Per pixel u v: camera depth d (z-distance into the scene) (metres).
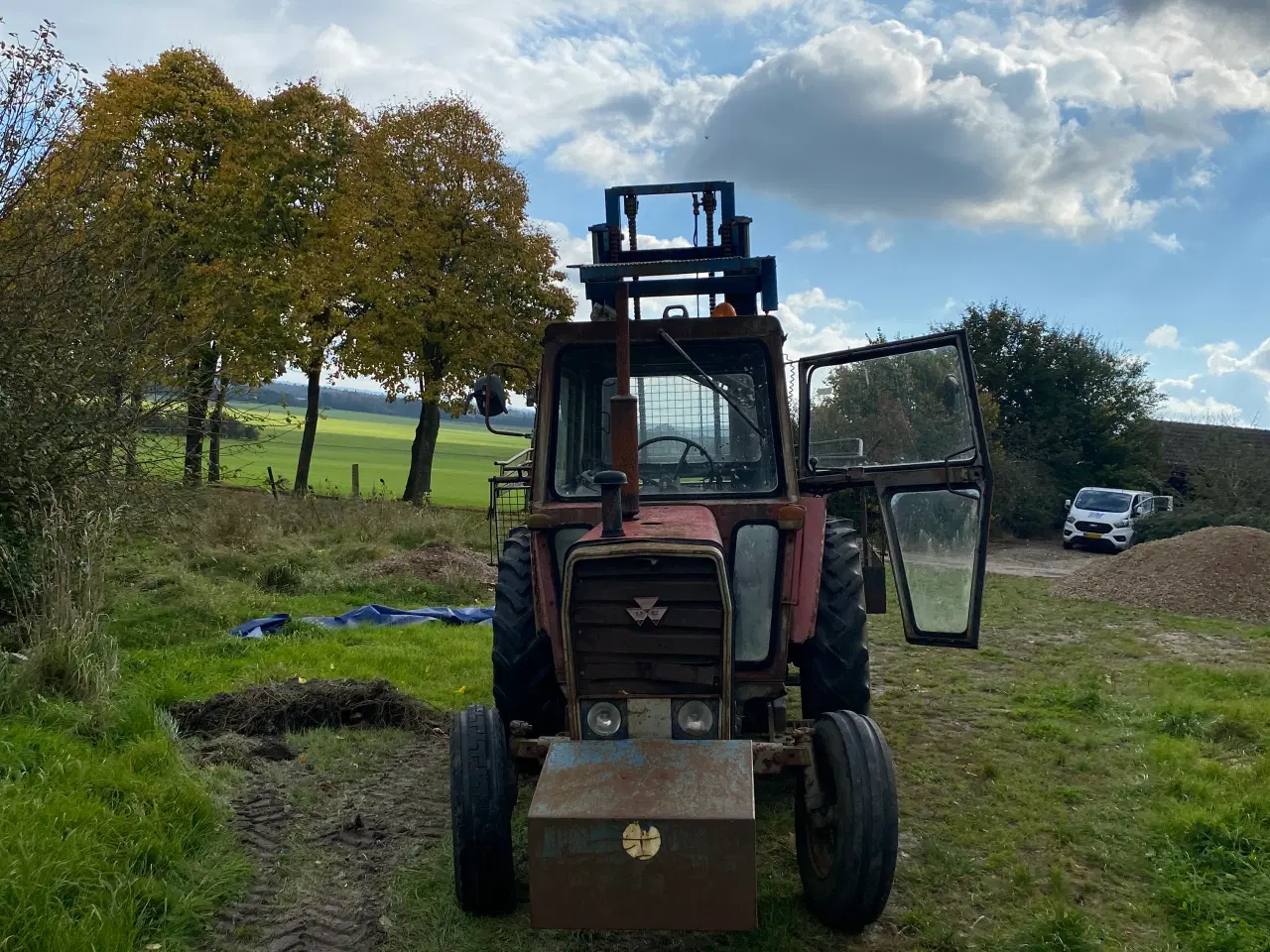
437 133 22.91
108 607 8.59
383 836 4.46
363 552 13.28
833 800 3.66
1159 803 4.99
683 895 3.00
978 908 3.94
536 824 3.03
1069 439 28.97
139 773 4.65
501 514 7.48
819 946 3.57
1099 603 12.96
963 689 7.66
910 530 4.88
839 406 5.28
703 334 4.55
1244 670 8.34
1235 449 24.16
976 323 29.66
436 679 7.38
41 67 7.32
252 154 22.44
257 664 7.32
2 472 6.86
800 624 4.23
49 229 7.24
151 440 8.46
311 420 25.02
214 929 3.62
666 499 4.48
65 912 3.29
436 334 22.83
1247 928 3.65
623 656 3.45
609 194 5.03
